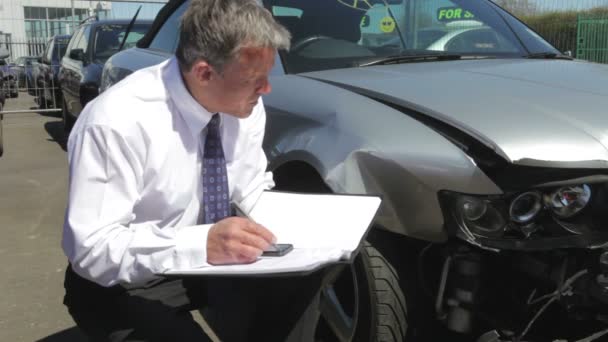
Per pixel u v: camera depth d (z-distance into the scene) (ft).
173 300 6.11
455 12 11.24
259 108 6.38
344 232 5.62
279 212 6.21
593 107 7.06
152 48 14.88
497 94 7.48
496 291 6.84
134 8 47.32
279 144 8.27
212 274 4.99
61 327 10.23
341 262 5.15
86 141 5.24
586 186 6.47
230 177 6.17
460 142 6.76
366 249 7.11
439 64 9.41
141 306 5.84
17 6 53.57
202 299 6.57
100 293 5.94
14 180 20.71
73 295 6.09
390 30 10.56
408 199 6.78
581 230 6.44
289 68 9.57
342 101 7.84
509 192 6.40
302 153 7.74
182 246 5.18
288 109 8.42
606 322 6.62
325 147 7.47
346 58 9.83
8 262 13.09
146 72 5.60
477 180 6.45
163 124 5.43
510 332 6.79
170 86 5.46
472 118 6.88
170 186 5.56
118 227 5.29
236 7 5.03
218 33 4.98
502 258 6.75
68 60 30.35
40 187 19.66
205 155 5.76
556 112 6.95
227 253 5.14
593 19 52.06
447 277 6.91
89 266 5.31
